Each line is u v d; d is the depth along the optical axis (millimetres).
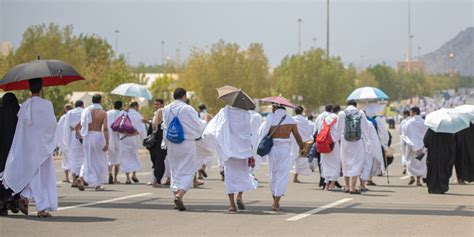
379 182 38812
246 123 25812
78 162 35062
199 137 26266
